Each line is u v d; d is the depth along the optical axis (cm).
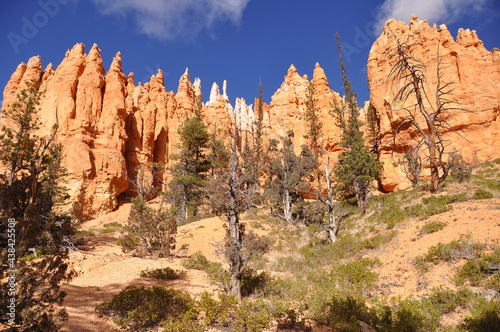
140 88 5634
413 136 3509
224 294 920
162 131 5591
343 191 3278
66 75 4253
